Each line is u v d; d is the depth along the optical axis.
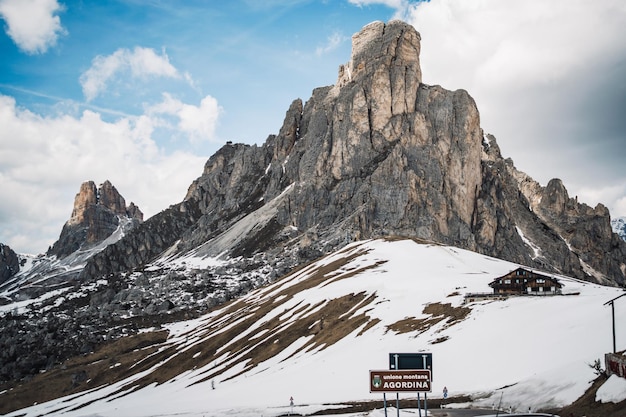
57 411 178.00
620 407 67.81
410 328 135.75
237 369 161.00
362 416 94.31
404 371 86.50
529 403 81.69
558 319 111.50
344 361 129.38
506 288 148.00
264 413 108.12
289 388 123.94
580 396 76.69
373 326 146.38
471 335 118.06
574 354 93.12
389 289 170.12
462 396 92.50
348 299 174.00
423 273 186.62
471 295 142.75
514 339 109.69
